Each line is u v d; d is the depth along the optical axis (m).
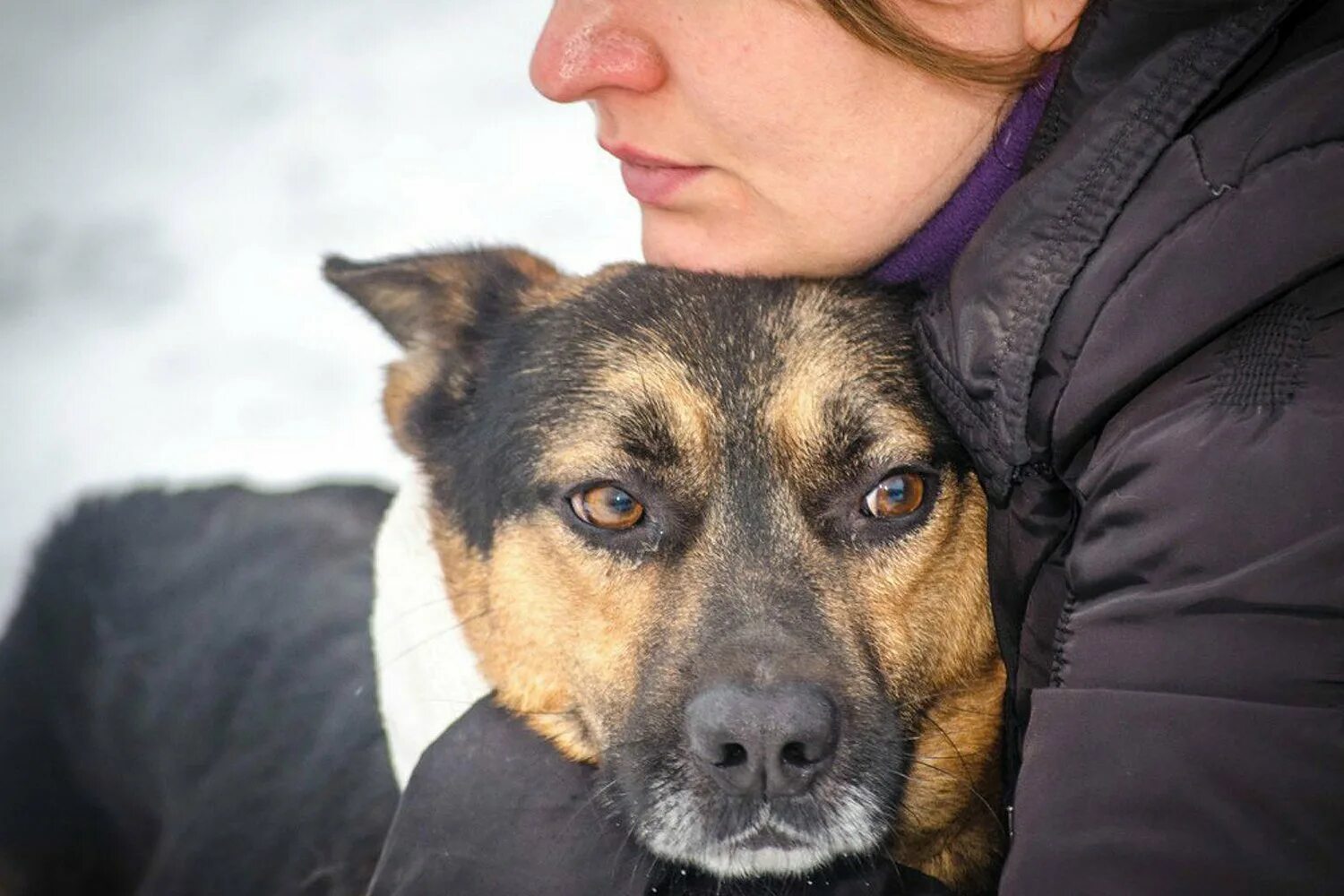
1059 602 2.94
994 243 2.78
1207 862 2.17
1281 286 2.34
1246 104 2.52
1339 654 2.15
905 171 3.10
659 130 3.22
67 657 5.59
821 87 2.98
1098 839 2.27
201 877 4.31
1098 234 2.62
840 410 3.52
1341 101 2.39
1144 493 2.41
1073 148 2.70
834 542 3.57
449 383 4.30
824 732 3.25
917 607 3.62
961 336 2.84
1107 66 2.77
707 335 3.67
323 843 4.07
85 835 5.41
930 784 3.74
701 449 3.57
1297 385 2.29
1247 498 2.26
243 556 5.47
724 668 3.32
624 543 3.66
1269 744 2.16
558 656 3.77
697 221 3.39
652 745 3.44
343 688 4.59
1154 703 2.27
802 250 3.30
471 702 3.92
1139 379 2.49
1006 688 3.38
